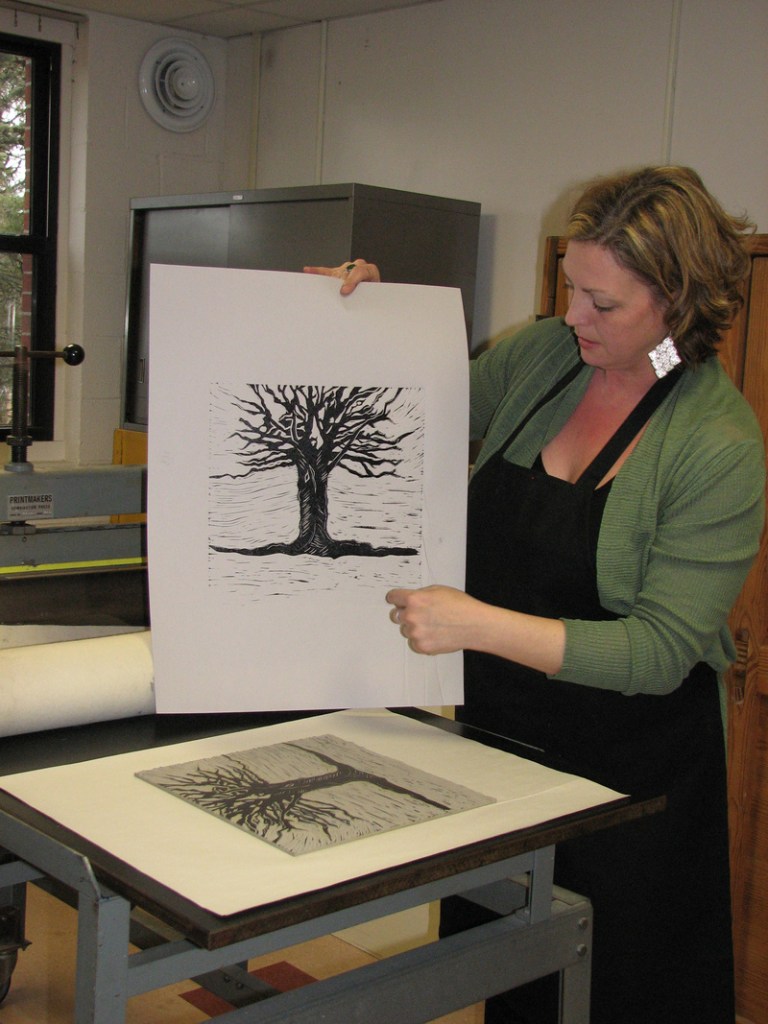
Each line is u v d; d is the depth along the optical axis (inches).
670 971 52.4
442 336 50.9
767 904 81.5
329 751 46.6
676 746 51.5
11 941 71.9
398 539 49.9
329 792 41.7
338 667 48.8
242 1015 36.9
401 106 122.7
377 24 124.6
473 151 115.4
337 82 130.0
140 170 139.8
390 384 49.9
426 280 108.9
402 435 50.1
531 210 110.3
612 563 48.6
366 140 127.3
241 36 141.6
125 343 131.8
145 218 129.3
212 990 62.3
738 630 79.7
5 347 137.9
